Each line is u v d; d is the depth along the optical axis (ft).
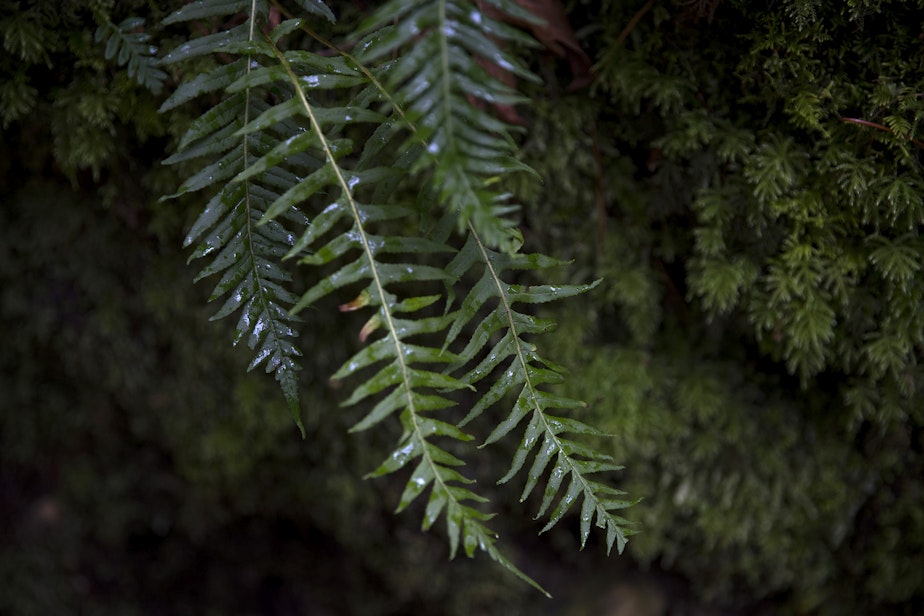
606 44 5.11
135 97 4.99
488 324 3.63
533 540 7.05
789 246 5.06
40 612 8.21
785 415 6.04
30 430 7.68
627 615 7.05
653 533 6.47
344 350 6.36
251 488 7.55
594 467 3.59
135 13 4.71
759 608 6.91
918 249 4.80
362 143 5.24
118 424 7.65
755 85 4.94
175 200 5.72
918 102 4.49
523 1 4.88
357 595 8.02
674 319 6.02
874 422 5.81
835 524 6.23
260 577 8.28
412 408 3.22
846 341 5.24
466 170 2.96
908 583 6.21
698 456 6.14
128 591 8.40
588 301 5.90
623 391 6.01
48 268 6.60
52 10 4.69
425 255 5.87
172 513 8.07
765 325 5.29
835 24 4.56
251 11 3.80
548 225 5.71
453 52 2.93
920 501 6.02
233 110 3.75
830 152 4.77
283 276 3.84
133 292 6.68
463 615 7.48
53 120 5.12
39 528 8.14
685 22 4.92
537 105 5.25
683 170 5.35
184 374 6.97
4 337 7.06
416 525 7.20
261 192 3.80
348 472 7.04
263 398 6.78
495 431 3.59
